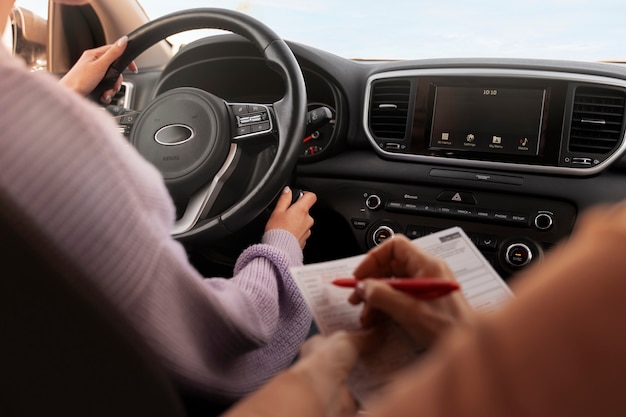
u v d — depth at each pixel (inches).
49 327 18.2
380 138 62.9
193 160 50.7
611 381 9.4
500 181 59.2
